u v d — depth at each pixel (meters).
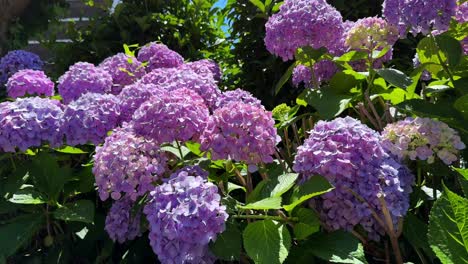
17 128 0.77
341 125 0.63
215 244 0.61
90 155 0.93
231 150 0.64
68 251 0.83
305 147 0.63
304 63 0.97
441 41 0.79
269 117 0.66
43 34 2.13
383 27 0.88
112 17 1.65
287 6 0.92
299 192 0.60
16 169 0.85
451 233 0.48
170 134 0.66
